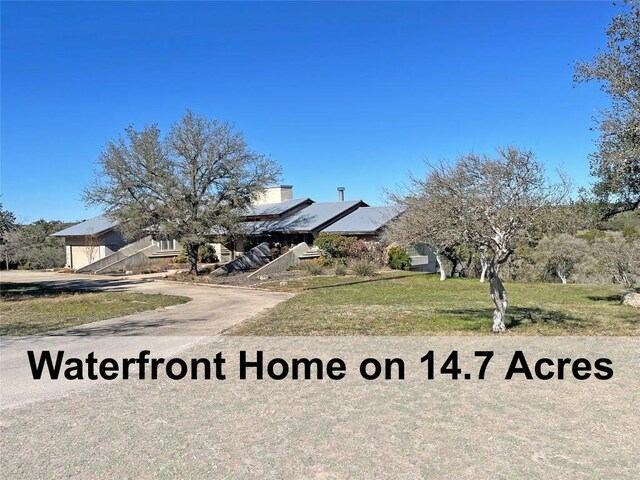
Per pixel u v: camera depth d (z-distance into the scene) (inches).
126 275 1339.8
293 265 1224.8
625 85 499.5
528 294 807.7
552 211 385.4
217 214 1174.3
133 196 1181.1
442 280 1027.3
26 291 929.5
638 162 491.5
